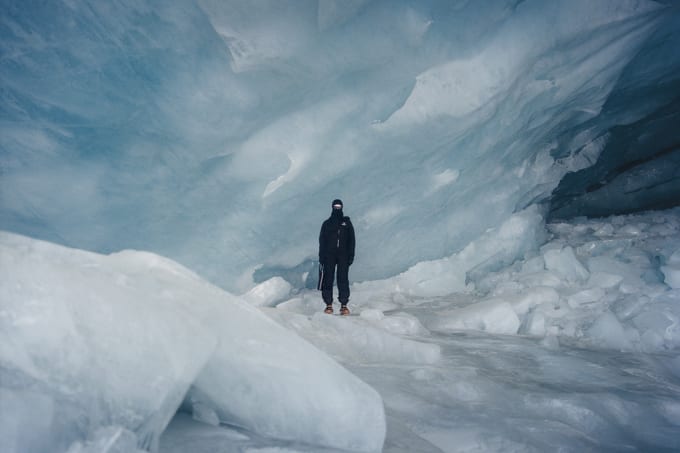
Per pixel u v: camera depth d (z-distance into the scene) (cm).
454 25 661
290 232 794
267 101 619
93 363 181
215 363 228
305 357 242
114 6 493
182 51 544
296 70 605
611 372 521
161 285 236
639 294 773
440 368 471
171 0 506
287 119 658
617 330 670
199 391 234
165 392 192
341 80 660
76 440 166
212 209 701
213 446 210
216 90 578
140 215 644
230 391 233
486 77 711
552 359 556
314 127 673
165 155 626
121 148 596
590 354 604
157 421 193
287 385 234
